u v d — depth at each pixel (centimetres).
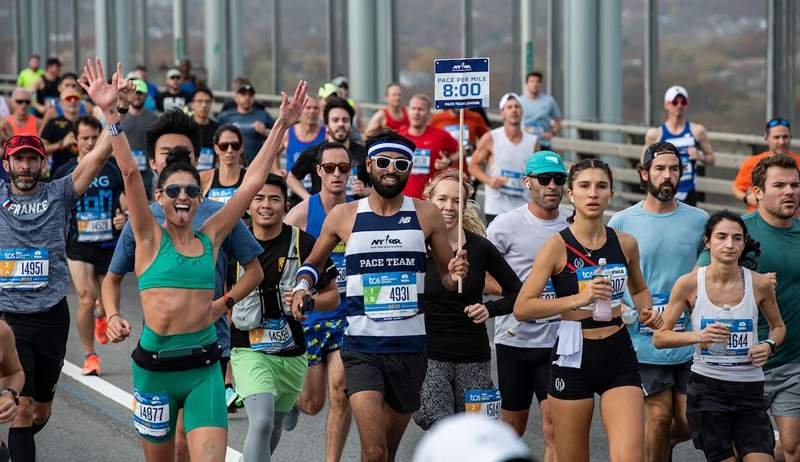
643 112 5416
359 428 1877
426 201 1964
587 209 1873
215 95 8781
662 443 2131
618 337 1870
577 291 1883
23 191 2159
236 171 2714
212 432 1775
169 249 1781
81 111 5662
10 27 13212
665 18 5284
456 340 2036
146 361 1778
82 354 3269
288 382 2075
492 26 6588
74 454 2408
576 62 5453
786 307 2062
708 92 5119
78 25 11994
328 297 2064
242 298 1925
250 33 9094
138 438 2512
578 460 1902
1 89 11994
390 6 7356
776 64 4762
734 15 4956
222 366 2130
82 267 3025
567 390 1877
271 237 2056
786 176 2075
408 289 1920
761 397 1964
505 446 716
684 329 2120
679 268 2167
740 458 1969
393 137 1900
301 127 3650
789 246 2073
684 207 2195
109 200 3052
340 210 1953
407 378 1925
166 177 1762
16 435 2125
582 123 5356
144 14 10612
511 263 2242
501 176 3916
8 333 1744
